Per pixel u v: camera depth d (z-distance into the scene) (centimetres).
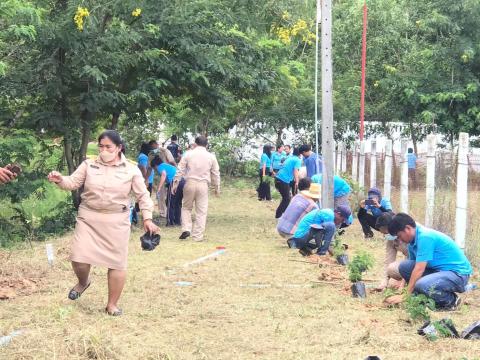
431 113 2673
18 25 1316
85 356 591
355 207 1761
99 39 1428
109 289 739
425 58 2791
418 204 1580
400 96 2828
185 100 1733
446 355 602
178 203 1581
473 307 805
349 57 3086
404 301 771
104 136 725
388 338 655
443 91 2727
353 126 3039
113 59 1445
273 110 3012
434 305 730
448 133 2850
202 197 1355
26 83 1442
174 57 1567
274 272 1010
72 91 1516
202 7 1597
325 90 1298
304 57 3116
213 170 1371
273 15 1800
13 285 870
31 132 1459
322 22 1288
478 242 1154
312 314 754
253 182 2883
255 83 1677
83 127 1557
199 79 1570
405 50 2978
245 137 3139
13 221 1507
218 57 1565
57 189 1708
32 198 1633
